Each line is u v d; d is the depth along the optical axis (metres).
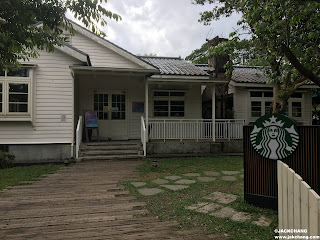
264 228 3.53
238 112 14.20
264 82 13.95
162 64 13.98
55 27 4.34
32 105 9.50
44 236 3.33
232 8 11.02
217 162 9.23
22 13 3.97
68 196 5.20
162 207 4.51
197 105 13.01
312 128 4.04
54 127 9.77
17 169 8.26
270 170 4.41
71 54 9.73
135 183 6.27
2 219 3.94
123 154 9.99
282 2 5.89
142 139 10.62
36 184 6.24
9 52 4.19
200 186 5.93
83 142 10.85
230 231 3.48
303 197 1.99
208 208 4.44
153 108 12.63
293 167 4.18
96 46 11.45
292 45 6.68
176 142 10.80
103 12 4.21
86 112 10.91
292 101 14.80
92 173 7.46
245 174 4.70
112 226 3.67
